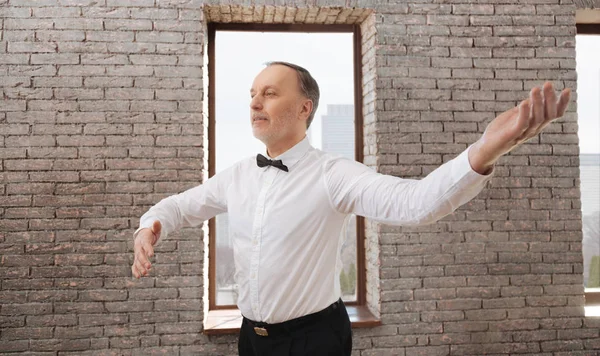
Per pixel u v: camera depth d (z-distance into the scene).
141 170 2.54
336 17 2.83
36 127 2.50
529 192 2.71
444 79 2.71
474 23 2.73
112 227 2.51
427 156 2.67
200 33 2.60
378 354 2.60
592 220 3.06
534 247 2.70
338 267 1.39
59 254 2.48
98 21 2.55
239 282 1.39
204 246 2.59
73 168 2.51
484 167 0.81
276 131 1.31
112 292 2.49
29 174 2.49
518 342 2.66
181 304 2.52
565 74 2.76
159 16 2.58
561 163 2.74
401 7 2.70
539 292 2.68
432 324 2.63
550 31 2.77
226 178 1.49
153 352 2.50
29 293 2.46
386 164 2.65
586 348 2.68
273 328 1.30
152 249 1.21
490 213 2.69
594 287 3.04
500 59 2.74
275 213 1.28
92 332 2.47
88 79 2.53
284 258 1.27
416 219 0.96
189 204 1.50
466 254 2.67
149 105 2.55
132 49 2.56
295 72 1.35
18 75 2.50
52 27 2.53
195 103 2.58
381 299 2.62
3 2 2.51
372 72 2.73
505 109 2.73
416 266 2.64
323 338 1.29
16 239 2.46
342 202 1.23
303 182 1.29
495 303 2.66
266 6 2.64
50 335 2.45
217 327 2.51
